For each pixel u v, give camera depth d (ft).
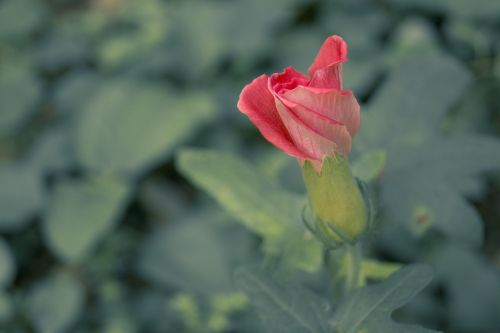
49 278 2.12
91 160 2.29
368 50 2.26
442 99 1.43
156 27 2.51
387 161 1.40
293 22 2.55
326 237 1.18
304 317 1.18
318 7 2.52
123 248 2.14
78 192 2.19
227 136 2.28
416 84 1.43
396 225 1.70
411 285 1.16
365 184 1.18
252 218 1.31
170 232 2.05
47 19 2.84
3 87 2.51
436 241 1.76
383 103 1.43
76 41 2.75
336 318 1.18
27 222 2.23
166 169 2.35
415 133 1.41
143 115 2.33
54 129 2.43
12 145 2.50
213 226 2.01
